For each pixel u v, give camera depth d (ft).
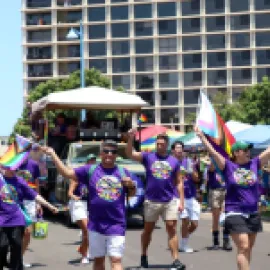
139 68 361.10
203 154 85.20
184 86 357.00
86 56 363.15
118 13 361.71
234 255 43.16
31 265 38.81
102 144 27.37
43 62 364.17
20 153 30.60
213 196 45.93
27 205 36.55
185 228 44.83
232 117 255.50
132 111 72.84
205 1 355.56
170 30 358.43
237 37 353.10
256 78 349.41
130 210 59.57
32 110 77.71
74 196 39.14
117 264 26.99
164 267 38.22
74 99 66.64
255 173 29.43
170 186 36.73
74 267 38.22
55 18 362.74
